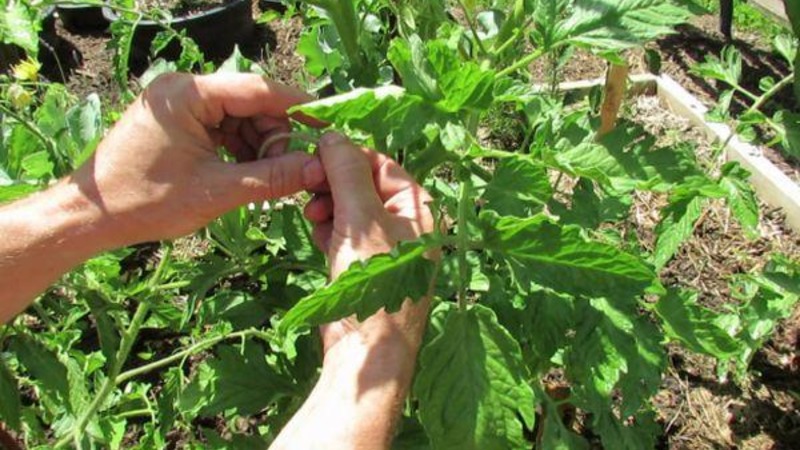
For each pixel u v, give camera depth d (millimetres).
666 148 399
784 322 854
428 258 372
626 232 920
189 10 1333
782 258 730
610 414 560
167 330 857
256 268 560
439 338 356
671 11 389
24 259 443
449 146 348
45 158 503
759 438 764
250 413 550
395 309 336
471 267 471
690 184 391
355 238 377
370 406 347
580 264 353
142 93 441
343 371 361
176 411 653
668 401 792
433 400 349
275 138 436
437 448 344
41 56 1302
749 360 758
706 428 772
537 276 362
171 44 1296
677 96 1157
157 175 432
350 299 326
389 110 339
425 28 515
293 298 544
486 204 426
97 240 448
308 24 643
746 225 696
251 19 1375
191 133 434
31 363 502
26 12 459
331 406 350
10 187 470
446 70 339
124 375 618
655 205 992
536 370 554
